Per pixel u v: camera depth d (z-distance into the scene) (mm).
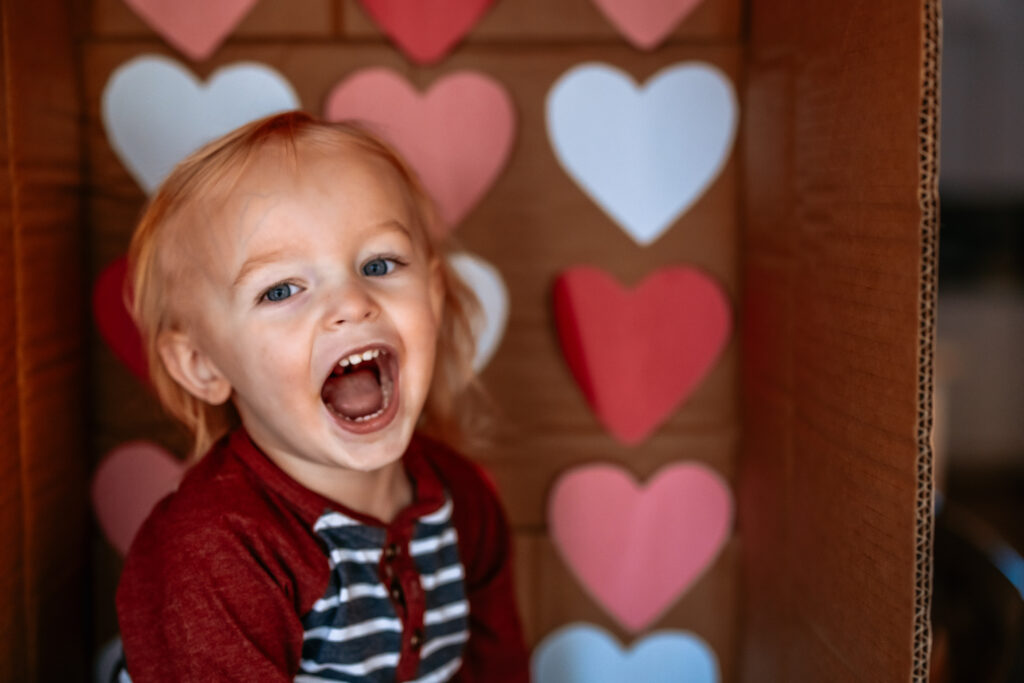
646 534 953
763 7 841
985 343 2236
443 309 898
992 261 2236
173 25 862
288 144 664
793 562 766
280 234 633
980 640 748
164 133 873
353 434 637
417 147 898
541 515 949
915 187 528
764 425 854
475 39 895
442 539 758
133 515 913
